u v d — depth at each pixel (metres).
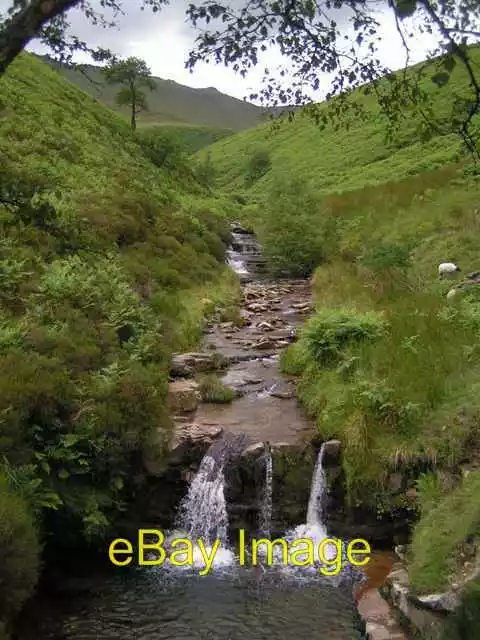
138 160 37.00
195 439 9.46
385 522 8.52
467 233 17.61
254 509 8.95
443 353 10.36
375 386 9.41
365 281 16.59
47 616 7.03
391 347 10.82
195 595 7.50
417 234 19.08
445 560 6.69
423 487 8.15
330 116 5.24
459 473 8.10
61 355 9.98
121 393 9.20
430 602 6.30
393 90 4.76
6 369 8.90
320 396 10.48
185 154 54.16
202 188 42.91
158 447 9.12
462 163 27.09
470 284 14.26
